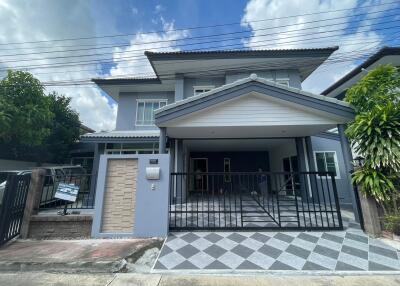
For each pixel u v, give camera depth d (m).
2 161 10.85
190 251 3.83
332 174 5.05
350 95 5.69
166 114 6.14
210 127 6.49
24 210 4.74
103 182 4.75
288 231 4.75
